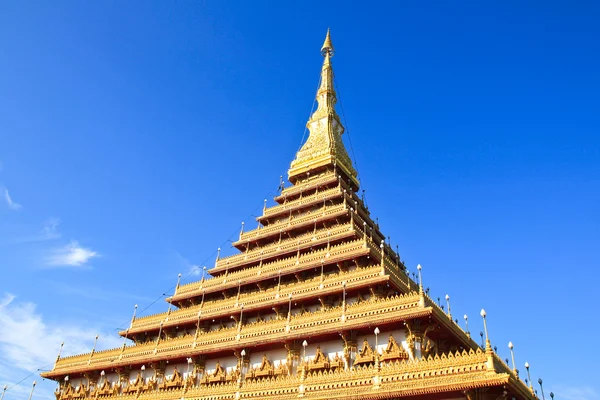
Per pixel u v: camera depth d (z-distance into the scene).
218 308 59.22
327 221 63.72
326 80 89.25
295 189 74.62
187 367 55.59
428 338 42.88
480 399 31.53
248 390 42.16
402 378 34.62
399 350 40.47
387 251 65.94
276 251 63.16
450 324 42.41
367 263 53.91
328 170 76.44
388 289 48.84
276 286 58.69
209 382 51.31
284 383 40.44
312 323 46.47
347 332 43.78
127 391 58.00
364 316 43.44
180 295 66.38
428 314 39.12
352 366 42.69
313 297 50.97
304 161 78.62
